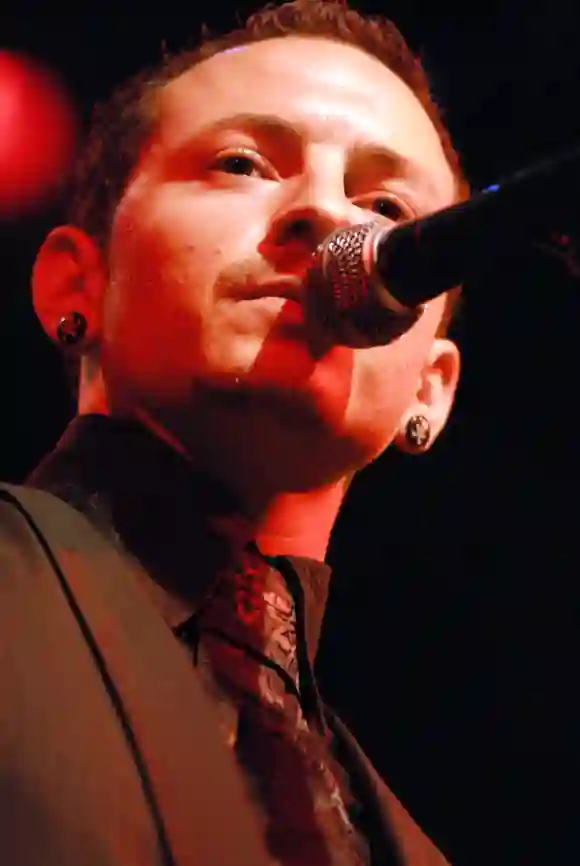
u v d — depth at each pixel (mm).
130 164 2332
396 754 4066
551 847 3992
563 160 1633
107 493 2123
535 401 4223
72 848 1601
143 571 2043
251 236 2146
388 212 2344
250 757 2008
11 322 3982
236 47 2398
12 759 1643
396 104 2383
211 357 2098
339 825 2094
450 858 3986
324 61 2375
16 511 1932
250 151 2248
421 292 1894
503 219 1707
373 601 4203
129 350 2201
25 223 3945
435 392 2600
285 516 2244
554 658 4137
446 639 4176
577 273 1722
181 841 1676
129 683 1776
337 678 4125
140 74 2494
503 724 4102
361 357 2156
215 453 2154
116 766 1694
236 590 2115
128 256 2244
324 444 2146
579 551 4164
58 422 4012
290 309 2107
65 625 1793
